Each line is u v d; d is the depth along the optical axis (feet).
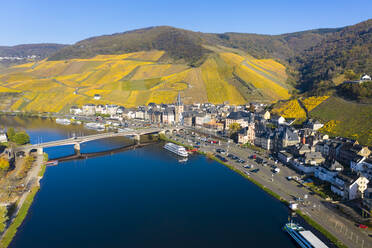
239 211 429.38
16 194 493.77
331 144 640.17
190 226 391.45
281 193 474.90
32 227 393.29
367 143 643.04
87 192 510.99
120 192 509.76
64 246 347.97
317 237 343.67
